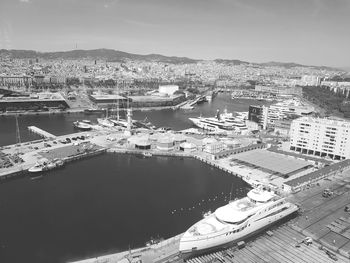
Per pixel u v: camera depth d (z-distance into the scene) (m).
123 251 129.25
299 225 151.50
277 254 127.69
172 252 127.31
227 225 131.50
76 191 193.50
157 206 174.00
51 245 133.12
